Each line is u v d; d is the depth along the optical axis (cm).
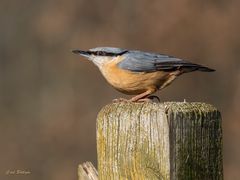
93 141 1692
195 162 447
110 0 1981
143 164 452
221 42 1867
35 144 1684
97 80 1831
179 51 1866
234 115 1705
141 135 455
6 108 1894
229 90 1778
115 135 467
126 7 1955
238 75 1817
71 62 1906
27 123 1798
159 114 448
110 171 471
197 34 1873
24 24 2075
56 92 1877
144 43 1889
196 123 448
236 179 1528
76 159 1653
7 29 2072
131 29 1917
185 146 446
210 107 459
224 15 1894
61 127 1720
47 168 1605
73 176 1591
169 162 443
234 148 1612
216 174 455
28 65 2000
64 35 1989
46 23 2016
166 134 444
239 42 1867
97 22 1975
